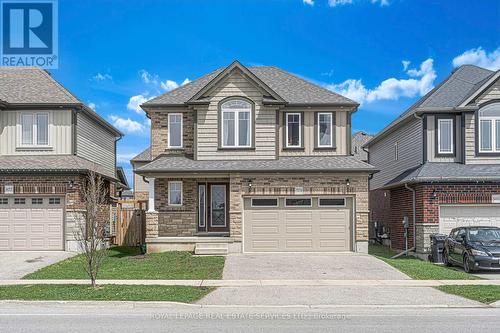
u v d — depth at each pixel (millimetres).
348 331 9336
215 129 23000
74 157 23141
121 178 36000
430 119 23000
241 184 21719
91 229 14195
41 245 22031
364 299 12828
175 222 23391
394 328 9594
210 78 25984
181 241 21578
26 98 23391
